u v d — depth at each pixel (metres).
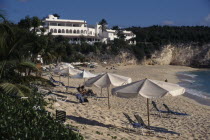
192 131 12.90
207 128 13.67
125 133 11.03
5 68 12.10
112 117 13.91
